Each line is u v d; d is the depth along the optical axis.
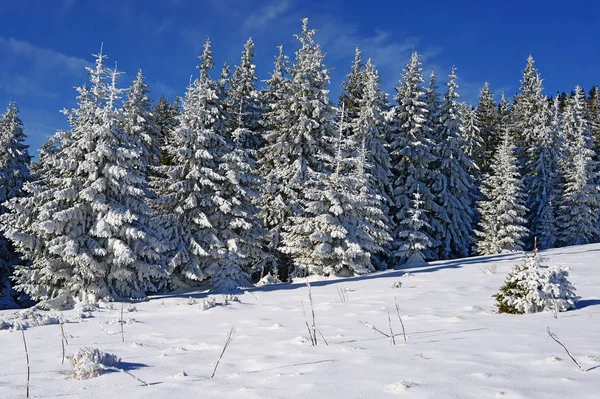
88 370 4.64
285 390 3.86
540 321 7.06
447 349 5.25
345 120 34.00
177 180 21.02
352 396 3.61
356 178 23.94
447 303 9.99
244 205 21.84
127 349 6.41
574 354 4.75
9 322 9.42
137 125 28.52
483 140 45.91
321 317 8.95
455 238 32.50
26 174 29.31
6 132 29.02
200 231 20.31
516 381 3.87
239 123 27.36
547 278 8.14
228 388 4.04
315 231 22.44
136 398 3.79
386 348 5.51
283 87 30.83
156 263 17.00
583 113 54.56
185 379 4.45
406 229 30.09
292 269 26.41
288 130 27.50
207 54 27.05
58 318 9.96
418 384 3.85
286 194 26.70
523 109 50.50
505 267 17.33
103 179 15.39
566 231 38.16
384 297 11.57
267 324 8.42
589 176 39.41
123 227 15.52
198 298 14.48
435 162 35.22
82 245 15.10
